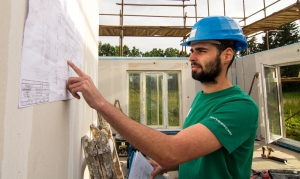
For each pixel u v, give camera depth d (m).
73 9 1.46
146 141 0.80
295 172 2.68
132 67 6.25
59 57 1.09
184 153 0.80
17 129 0.68
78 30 1.68
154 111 6.33
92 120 2.88
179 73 6.44
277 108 5.61
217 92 1.10
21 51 0.69
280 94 5.65
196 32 1.10
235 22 1.12
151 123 6.29
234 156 0.92
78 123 1.79
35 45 0.79
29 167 0.78
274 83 5.55
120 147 4.62
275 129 5.44
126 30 6.64
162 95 6.37
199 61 1.08
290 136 6.77
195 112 1.17
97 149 1.76
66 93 1.25
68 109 1.39
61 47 1.12
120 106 6.04
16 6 0.66
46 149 0.96
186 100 6.36
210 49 1.06
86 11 2.26
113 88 6.16
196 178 1.00
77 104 1.74
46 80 0.90
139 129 0.84
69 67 1.30
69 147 1.45
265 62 5.66
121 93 6.16
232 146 0.85
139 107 6.27
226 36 1.03
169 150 0.79
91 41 2.75
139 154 1.42
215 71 1.07
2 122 0.59
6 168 0.62
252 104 0.95
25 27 0.71
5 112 0.61
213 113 0.93
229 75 6.97
